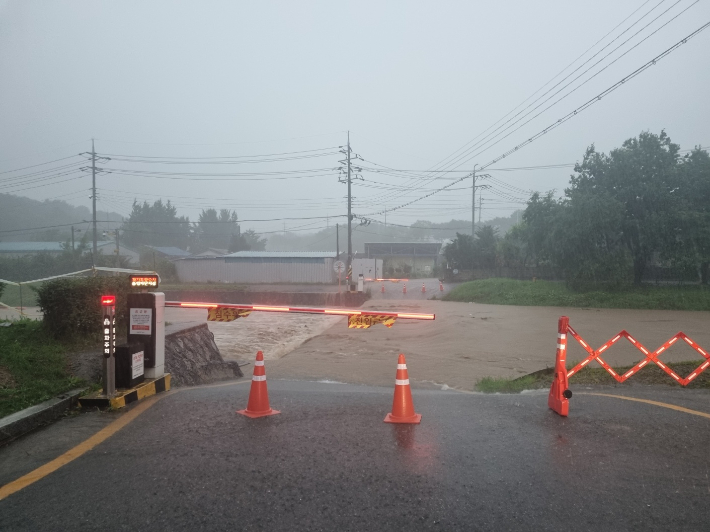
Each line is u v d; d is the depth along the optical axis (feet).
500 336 60.64
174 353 32.71
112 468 15.26
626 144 105.50
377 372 40.50
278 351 52.95
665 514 12.48
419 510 12.59
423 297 123.75
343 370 41.29
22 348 28.60
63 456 16.34
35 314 76.23
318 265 165.99
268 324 76.69
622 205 100.58
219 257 170.19
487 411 21.61
